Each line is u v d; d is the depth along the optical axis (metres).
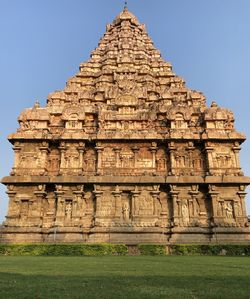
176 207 38.44
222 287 9.38
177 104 46.97
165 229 37.78
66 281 10.59
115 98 46.16
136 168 40.78
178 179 39.16
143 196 39.03
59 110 45.50
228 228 36.81
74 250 29.77
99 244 30.42
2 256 26.84
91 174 40.62
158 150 42.44
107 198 38.88
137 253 31.39
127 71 53.91
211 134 40.91
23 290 8.82
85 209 39.19
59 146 41.72
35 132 41.91
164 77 55.78
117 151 41.44
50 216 38.91
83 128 42.91
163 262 19.50
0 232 36.91
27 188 39.41
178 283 10.17
